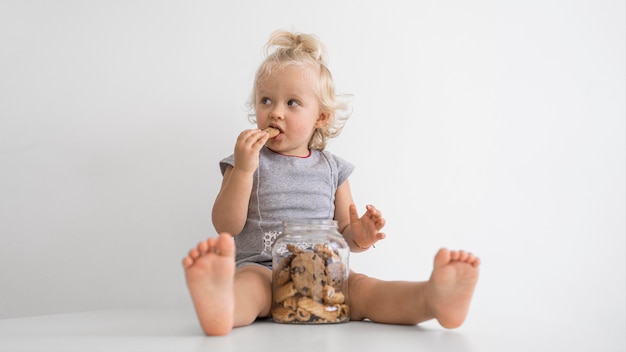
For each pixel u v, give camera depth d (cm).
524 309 193
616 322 194
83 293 184
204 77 189
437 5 196
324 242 132
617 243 195
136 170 186
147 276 187
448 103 195
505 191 195
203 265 106
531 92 196
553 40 197
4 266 181
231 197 146
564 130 196
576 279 194
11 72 181
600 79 197
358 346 102
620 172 196
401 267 193
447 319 119
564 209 195
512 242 194
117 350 98
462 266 114
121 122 186
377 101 194
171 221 188
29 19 182
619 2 196
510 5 196
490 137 196
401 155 194
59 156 183
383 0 195
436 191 194
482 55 196
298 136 161
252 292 128
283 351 97
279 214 160
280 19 192
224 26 190
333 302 130
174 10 188
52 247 183
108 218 185
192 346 101
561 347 108
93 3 185
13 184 181
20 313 181
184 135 188
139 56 187
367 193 192
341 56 193
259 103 163
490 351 101
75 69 184
